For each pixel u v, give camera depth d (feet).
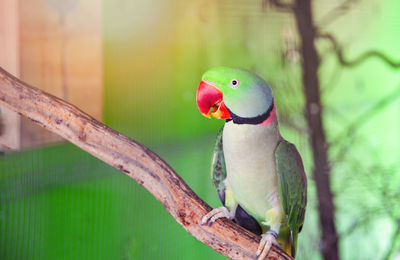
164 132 9.45
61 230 6.93
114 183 7.63
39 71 7.69
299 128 6.95
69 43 8.08
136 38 8.96
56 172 7.14
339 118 7.83
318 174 6.91
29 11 7.50
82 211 7.20
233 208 3.77
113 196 7.49
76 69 8.13
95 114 8.46
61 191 7.15
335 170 7.02
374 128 9.07
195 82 10.10
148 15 9.07
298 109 6.97
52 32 7.85
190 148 10.02
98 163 7.56
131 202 7.56
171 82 9.66
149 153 3.35
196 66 9.75
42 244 6.69
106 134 3.32
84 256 6.92
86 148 3.35
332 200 6.89
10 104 3.32
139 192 7.68
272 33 7.43
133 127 8.88
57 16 7.89
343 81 9.52
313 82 6.95
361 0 8.23
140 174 3.35
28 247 6.55
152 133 9.18
